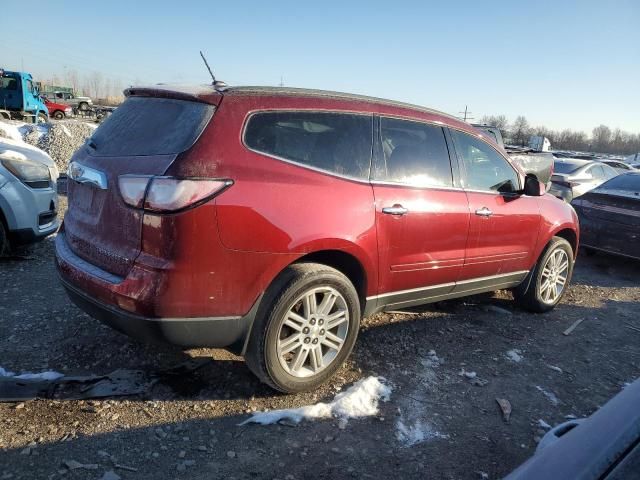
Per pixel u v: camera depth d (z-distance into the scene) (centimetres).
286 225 298
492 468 278
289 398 324
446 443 296
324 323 329
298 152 319
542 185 468
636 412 149
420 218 373
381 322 457
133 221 279
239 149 292
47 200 554
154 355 361
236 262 285
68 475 244
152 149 291
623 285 687
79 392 310
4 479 237
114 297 280
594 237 780
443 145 409
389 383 354
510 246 464
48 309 425
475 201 421
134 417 292
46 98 4109
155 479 248
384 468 270
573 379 391
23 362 340
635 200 743
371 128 360
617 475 127
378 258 352
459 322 479
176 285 273
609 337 484
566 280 552
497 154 459
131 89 348
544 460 142
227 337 296
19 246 571
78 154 349
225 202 278
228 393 323
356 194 336
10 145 557
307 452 276
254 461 266
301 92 335
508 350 429
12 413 285
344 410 314
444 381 366
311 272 312
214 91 305
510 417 329
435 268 397
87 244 313
